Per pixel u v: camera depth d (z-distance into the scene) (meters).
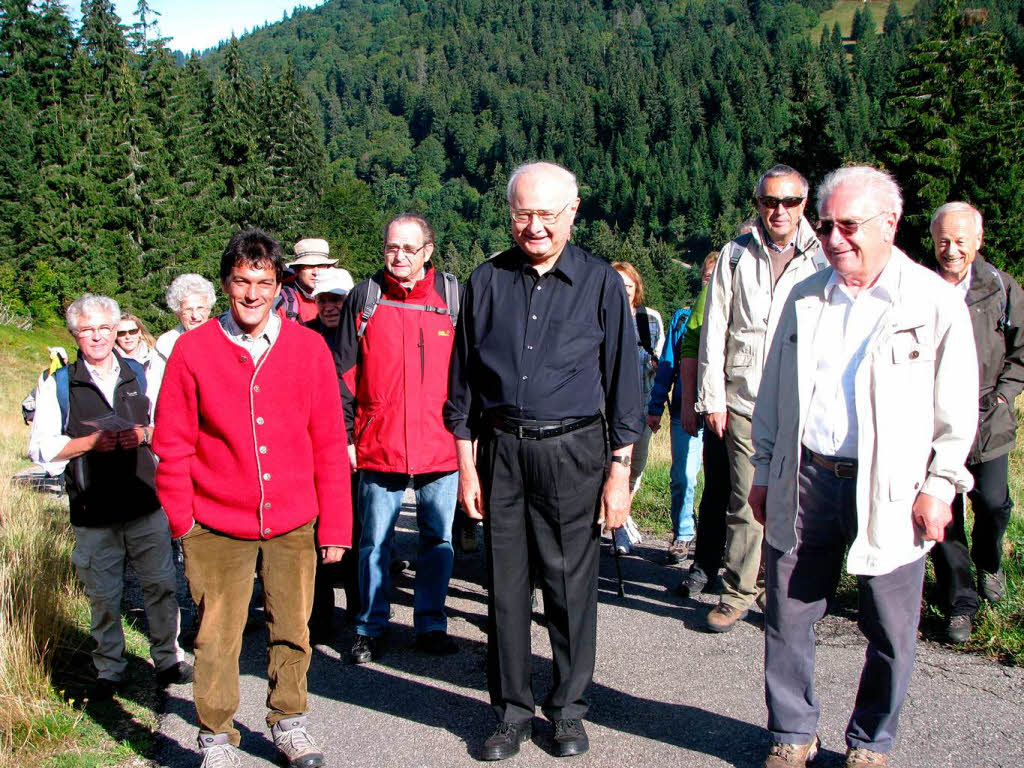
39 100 68.50
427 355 4.38
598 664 4.11
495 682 3.41
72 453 3.85
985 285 4.37
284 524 3.29
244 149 63.34
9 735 3.54
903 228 39.06
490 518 3.42
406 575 5.79
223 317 3.36
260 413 3.25
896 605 2.92
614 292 3.38
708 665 4.06
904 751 3.20
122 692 4.10
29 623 4.26
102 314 3.97
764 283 4.41
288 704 3.30
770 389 3.26
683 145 179.75
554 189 3.24
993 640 4.13
